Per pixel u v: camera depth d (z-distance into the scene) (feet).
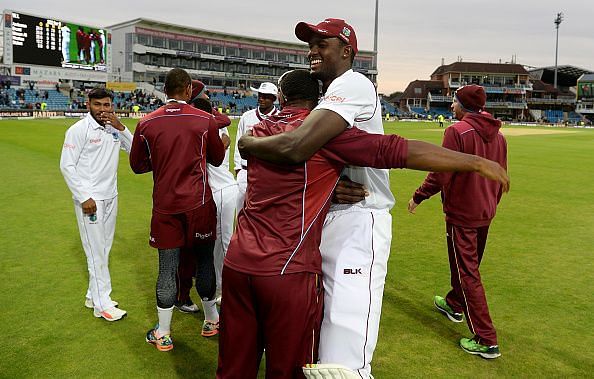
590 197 36.52
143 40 228.63
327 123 7.42
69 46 170.71
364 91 7.85
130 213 28.86
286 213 7.89
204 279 13.26
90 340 13.28
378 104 8.42
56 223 26.05
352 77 7.88
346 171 8.71
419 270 19.47
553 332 14.11
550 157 68.08
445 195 13.00
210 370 11.89
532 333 14.03
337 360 8.27
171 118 12.00
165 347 12.74
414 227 26.73
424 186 13.91
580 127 210.18
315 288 8.06
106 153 14.15
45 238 23.26
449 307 14.88
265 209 7.98
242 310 8.29
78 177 13.82
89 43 177.06
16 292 16.61
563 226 27.25
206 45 249.55
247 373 8.51
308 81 8.41
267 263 7.83
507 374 11.87
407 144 7.60
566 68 320.50
